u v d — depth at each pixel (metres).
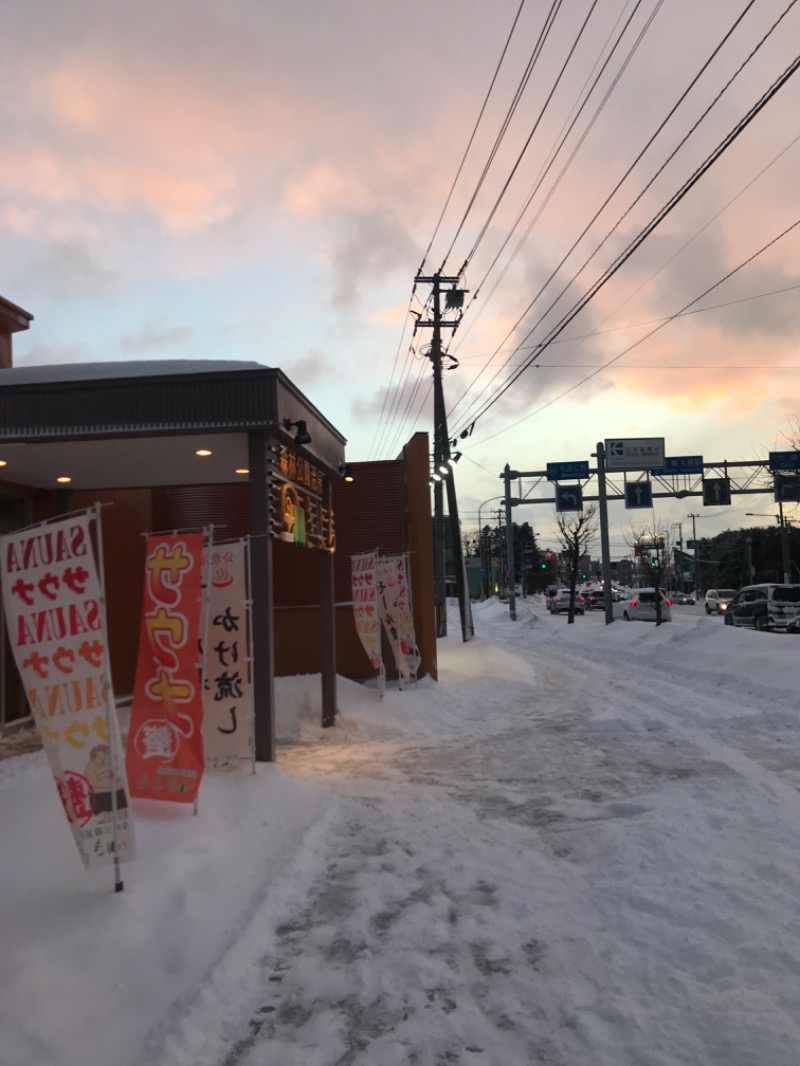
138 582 14.39
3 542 5.04
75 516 5.11
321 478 11.91
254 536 8.69
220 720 7.93
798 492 32.62
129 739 6.50
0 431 8.62
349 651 15.97
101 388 8.61
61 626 4.91
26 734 11.24
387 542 16.22
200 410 8.59
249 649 7.95
